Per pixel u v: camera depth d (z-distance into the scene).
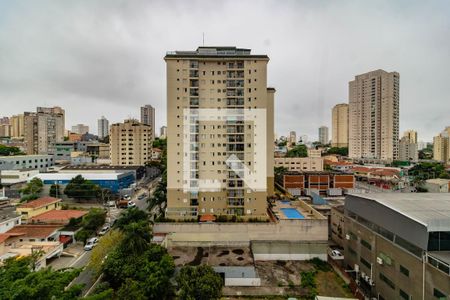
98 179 80.56
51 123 155.88
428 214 28.41
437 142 165.00
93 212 51.94
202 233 47.59
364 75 149.88
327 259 42.47
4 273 18.03
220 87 52.47
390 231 30.91
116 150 115.00
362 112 152.50
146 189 93.00
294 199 67.50
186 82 51.81
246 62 52.06
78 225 51.09
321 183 86.06
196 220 50.69
